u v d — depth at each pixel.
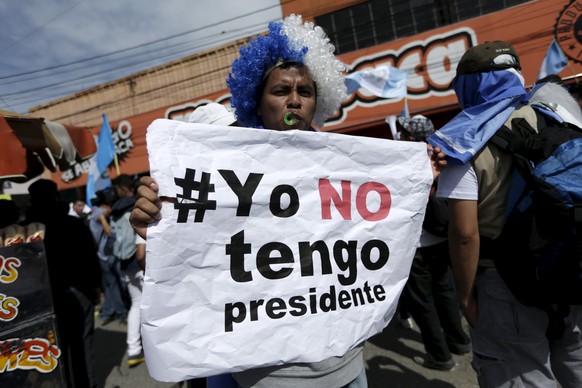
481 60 1.22
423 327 2.38
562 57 4.00
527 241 1.02
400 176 1.15
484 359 1.20
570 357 1.19
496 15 7.68
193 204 0.91
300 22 1.20
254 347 0.92
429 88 8.29
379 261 1.10
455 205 1.12
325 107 1.34
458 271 1.16
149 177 0.88
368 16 9.60
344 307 1.03
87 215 6.54
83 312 2.51
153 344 0.86
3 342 1.81
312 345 0.96
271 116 1.12
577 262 0.96
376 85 4.94
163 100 12.57
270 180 1.00
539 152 1.03
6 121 2.13
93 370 2.54
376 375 2.42
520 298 1.06
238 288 0.93
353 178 1.09
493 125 1.11
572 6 7.13
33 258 1.94
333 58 1.26
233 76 1.22
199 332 0.89
